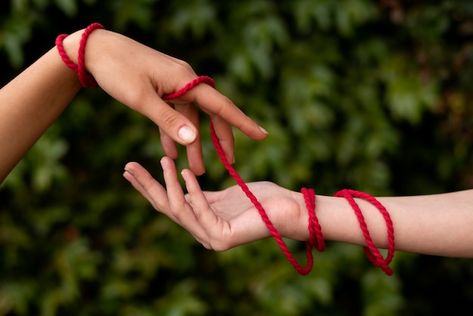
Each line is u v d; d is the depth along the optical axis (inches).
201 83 49.6
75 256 97.0
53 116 53.1
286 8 99.4
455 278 112.3
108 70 48.4
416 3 101.5
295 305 98.0
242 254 99.9
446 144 106.4
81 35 49.9
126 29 98.9
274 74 101.0
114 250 100.5
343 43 102.7
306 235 51.3
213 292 104.0
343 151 101.8
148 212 101.5
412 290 112.6
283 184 98.7
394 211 51.2
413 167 108.7
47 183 92.7
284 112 100.5
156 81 49.2
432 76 100.3
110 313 99.6
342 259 102.3
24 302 95.3
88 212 100.7
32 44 96.0
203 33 97.4
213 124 52.2
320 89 98.0
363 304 106.3
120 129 101.0
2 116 50.9
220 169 97.0
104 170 102.1
